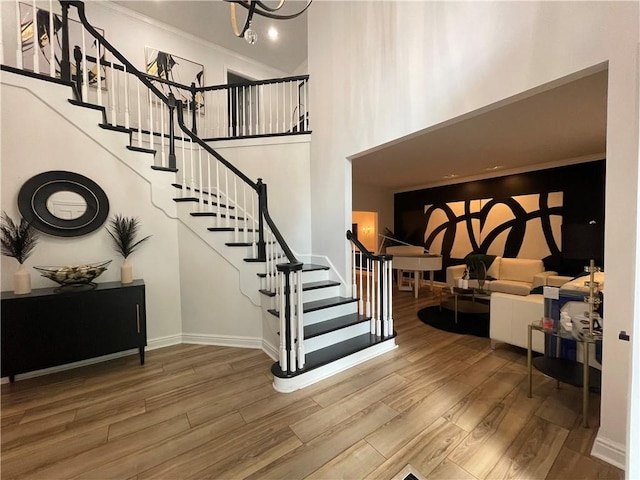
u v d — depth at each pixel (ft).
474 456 5.14
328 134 12.05
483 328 12.19
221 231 10.26
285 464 4.99
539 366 7.02
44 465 4.98
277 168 13.64
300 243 13.48
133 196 9.58
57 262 8.41
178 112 10.64
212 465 4.97
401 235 25.99
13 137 7.80
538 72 5.67
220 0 13.89
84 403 6.79
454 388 7.42
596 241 6.02
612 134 4.75
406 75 8.54
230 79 19.08
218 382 7.77
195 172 13.10
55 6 12.69
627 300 4.70
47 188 8.18
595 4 4.88
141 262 9.76
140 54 14.89
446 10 7.37
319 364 7.91
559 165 16.08
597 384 6.23
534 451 5.23
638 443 2.82
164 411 6.48
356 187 24.04
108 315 8.17
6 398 7.00
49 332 7.41
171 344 10.41
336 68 11.45
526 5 5.81
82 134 8.72
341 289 11.62
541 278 14.60
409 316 14.10
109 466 4.95
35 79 8.05
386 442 5.50
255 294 10.11
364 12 10.00
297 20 15.43
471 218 20.63
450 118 7.35
